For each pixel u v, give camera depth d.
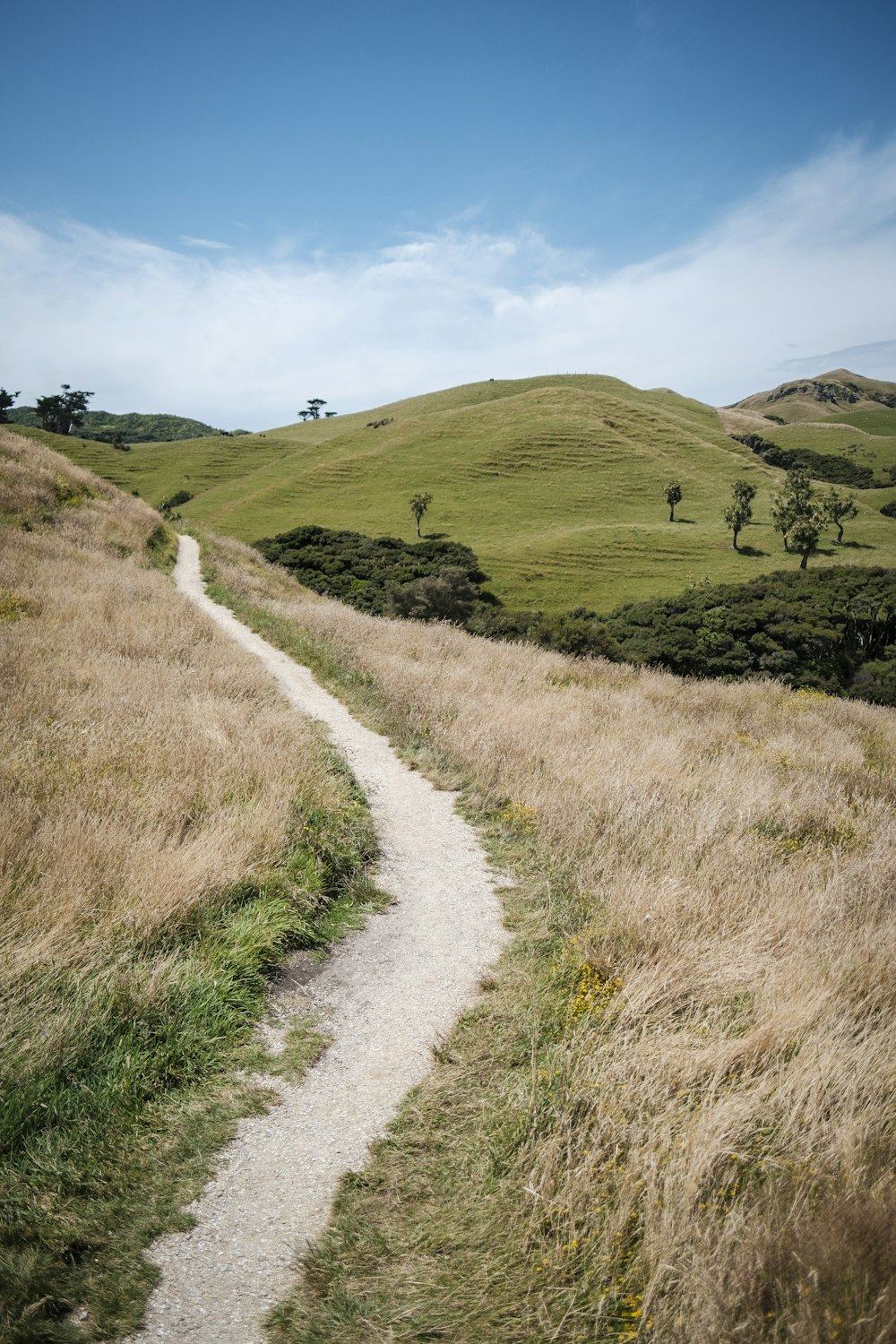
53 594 14.85
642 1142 3.29
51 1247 2.94
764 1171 3.08
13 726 7.84
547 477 105.81
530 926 5.67
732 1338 2.36
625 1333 2.53
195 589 22.66
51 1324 2.62
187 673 11.30
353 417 182.00
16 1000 3.99
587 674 16.31
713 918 5.26
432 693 12.00
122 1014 4.11
